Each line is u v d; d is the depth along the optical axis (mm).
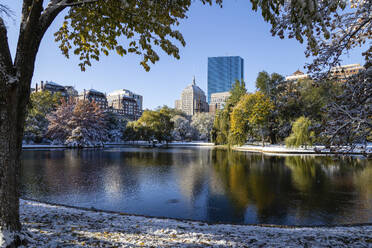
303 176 14344
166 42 5383
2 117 3189
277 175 14781
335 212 7719
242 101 41750
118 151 38344
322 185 11789
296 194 10070
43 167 18375
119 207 8445
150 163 21469
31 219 4820
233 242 3797
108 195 10109
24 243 3205
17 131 3426
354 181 12719
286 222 6879
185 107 185000
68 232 4031
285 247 3521
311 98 38406
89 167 18578
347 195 9812
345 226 5547
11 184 3260
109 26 5727
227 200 9273
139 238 3891
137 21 5242
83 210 6266
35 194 10211
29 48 3508
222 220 7094
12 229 3203
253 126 40656
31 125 45875
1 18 3207
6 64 3250
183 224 5359
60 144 47188
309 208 8180
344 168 17531
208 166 19359
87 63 6227
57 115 46406
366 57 5477
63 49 6180
